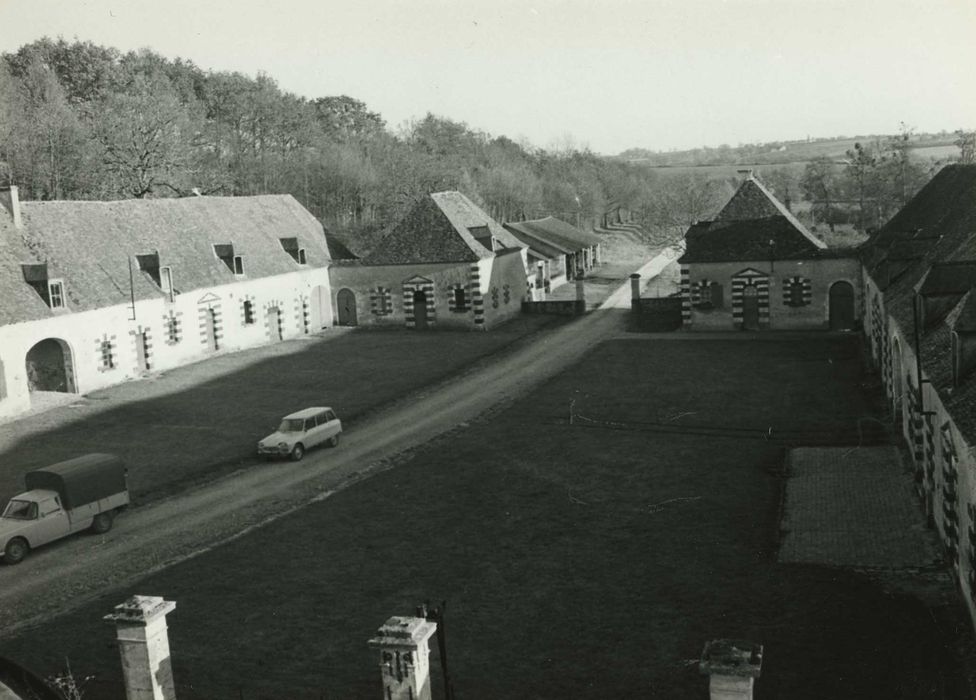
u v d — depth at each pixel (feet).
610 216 519.60
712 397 146.92
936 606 72.43
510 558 86.89
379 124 484.33
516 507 101.30
